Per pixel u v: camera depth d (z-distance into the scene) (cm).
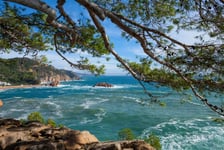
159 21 709
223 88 616
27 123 852
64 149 628
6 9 830
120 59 691
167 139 2244
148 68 697
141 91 7269
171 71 684
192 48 641
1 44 968
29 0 451
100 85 10388
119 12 729
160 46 663
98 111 3800
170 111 3775
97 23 630
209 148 1978
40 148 615
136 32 638
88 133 716
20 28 911
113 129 2728
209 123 2844
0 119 870
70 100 5381
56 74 16738
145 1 705
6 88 10706
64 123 3039
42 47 952
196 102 4572
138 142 664
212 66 624
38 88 10731
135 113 3609
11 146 640
